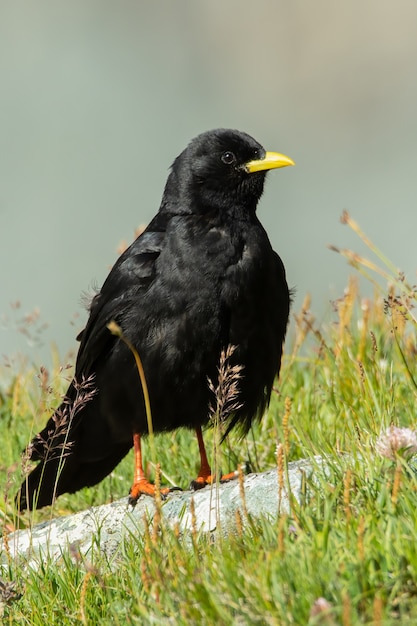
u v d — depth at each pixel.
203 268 11.20
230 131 12.10
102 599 8.79
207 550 8.45
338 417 11.63
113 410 11.66
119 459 12.53
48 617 8.88
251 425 11.83
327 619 7.07
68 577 9.20
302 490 9.00
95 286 13.05
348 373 12.32
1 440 13.62
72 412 10.88
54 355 15.04
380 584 7.42
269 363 11.51
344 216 12.20
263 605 7.44
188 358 11.18
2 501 12.10
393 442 8.62
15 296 38.88
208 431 12.85
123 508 10.70
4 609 9.02
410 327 13.58
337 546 7.85
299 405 12.51
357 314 14.90
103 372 11.66
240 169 11.88
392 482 8.46
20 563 10.00
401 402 11.51
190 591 7.81
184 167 12.05
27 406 14.49
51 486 12.24
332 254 41.66
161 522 8.67
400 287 11.30
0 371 15.84
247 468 11.80
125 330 11.37
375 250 12.02
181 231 11.51
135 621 8.12
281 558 7.73
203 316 11.12
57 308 38.12
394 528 8.00
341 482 8.87
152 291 11.25
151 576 8.12
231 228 11.56
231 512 9.70
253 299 11.27
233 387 10.27
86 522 10.57
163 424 11.61
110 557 10.13
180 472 12.41
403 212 45.03
